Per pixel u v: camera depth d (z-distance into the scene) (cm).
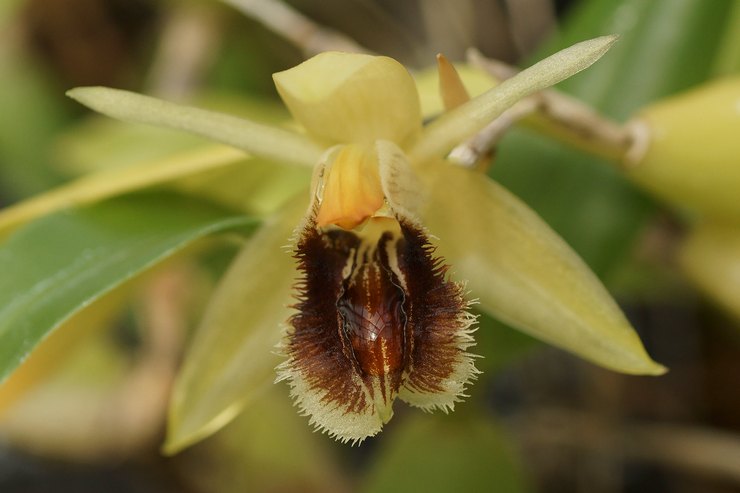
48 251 17
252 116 21
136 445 22
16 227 17
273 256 16
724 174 17
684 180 17
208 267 20
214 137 16
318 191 16
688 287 21
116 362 23
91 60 28
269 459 23
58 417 22
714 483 23
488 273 16
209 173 18
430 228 16
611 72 18
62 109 27
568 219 18
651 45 18
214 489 23
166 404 21
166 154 21
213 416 16
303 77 15
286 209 16
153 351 22
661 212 19
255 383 16
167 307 21
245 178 18
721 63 19
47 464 23
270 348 16
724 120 17
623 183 18
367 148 16
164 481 23
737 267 18
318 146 16
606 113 18
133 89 28
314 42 20
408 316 16
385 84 15
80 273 16
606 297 16
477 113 15
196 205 18
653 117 17
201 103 21
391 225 16
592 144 17
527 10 23
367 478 19
